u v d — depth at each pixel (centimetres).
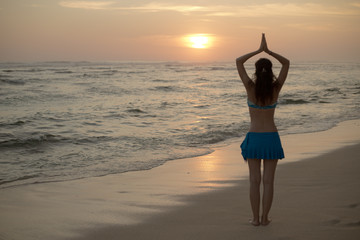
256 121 324
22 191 496
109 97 1873
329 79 3497
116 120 1167
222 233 321
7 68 5169
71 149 777
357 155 650
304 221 335
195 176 564
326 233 305
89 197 465
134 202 436
